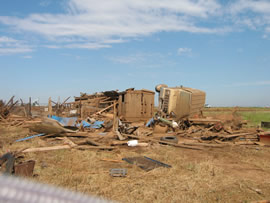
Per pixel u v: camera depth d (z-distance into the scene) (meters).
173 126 19.06
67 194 0.41
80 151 10.56
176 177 7.30
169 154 10.54
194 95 21.73
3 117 24.64
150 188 6.32
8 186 0.35
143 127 21.17
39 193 0.37
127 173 7.63
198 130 18.78
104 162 9.05
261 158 10.62
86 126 19.12
